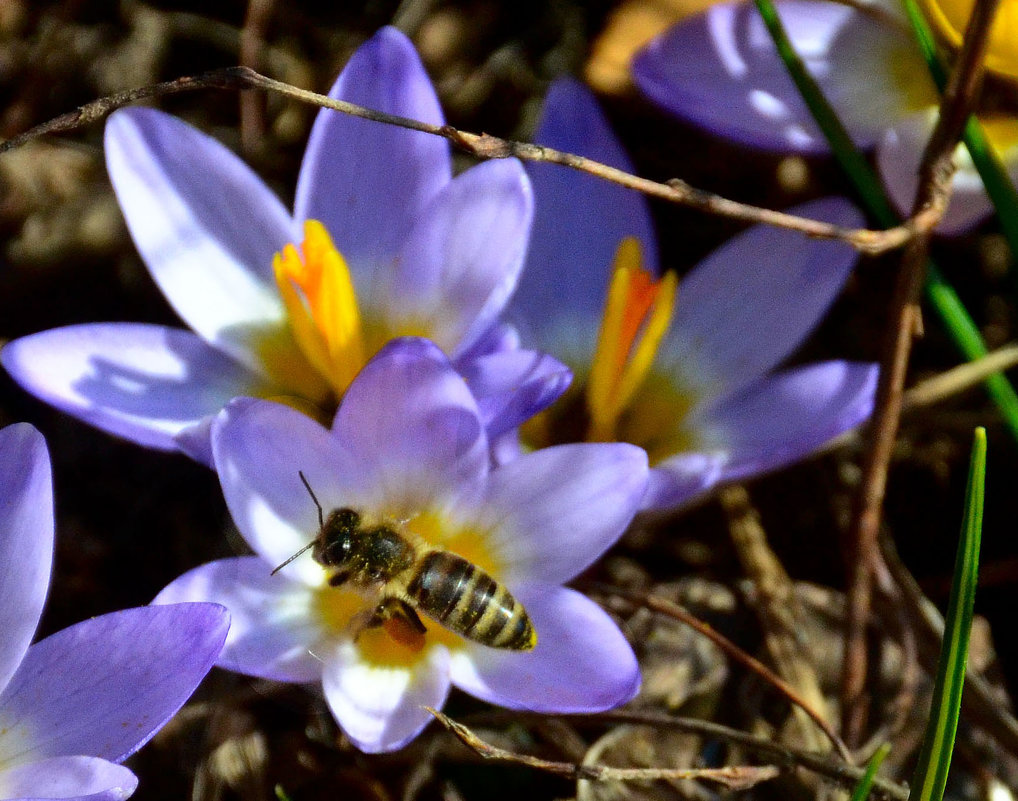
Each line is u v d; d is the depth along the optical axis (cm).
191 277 23
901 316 23
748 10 24
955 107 23
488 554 23
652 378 24
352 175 23
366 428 22
